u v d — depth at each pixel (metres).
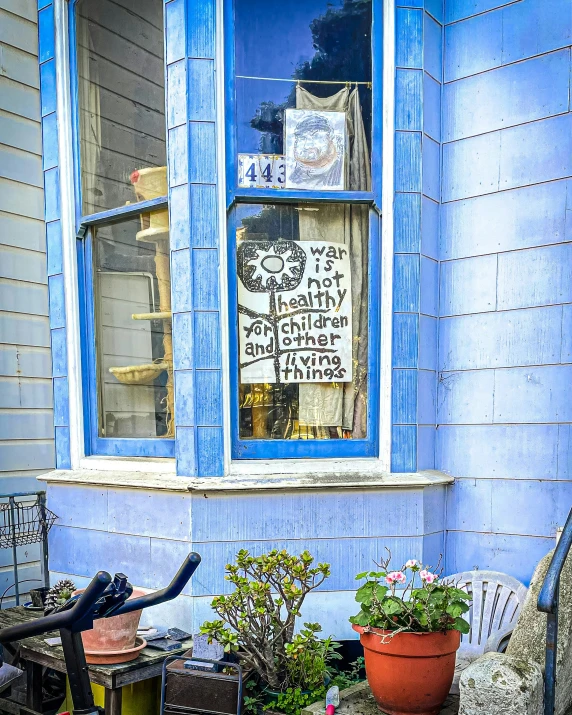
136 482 2.84
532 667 1.82
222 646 2.35
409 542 2.79
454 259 2.99
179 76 2.77
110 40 3.25
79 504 3.09
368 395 2.91
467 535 2.91
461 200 2.97
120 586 1.41
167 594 1.52
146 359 3.13
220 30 2.78
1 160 3.78
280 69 2.90
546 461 2.74
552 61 2.75
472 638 2.58
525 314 2.80
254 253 2.88
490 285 2.89
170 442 2.98
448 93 3.00
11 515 3.31
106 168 3.27
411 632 2.04
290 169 2.88
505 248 2.86
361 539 2.77
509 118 2.85
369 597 2.14
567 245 2.71
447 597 2.10
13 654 2.85
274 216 2.90
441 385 3.01
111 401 3.27
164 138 3.02
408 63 2.84
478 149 2.92
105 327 3.30
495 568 2.84
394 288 2.83
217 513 2.71
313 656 2.45
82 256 3.30
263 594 2.35
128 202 3.18
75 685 1.46
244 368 2.87
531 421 2.78
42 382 3.97
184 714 2.24
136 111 3.14
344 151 2.91
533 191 2.79
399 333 2.83
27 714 2.31
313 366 2.91
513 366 2.83
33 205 3.95
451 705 2.22
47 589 3.11
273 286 2.90
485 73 2.90
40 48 3.36
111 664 2.29
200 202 2.76
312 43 2.92
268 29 2.89
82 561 3.06
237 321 2.86
